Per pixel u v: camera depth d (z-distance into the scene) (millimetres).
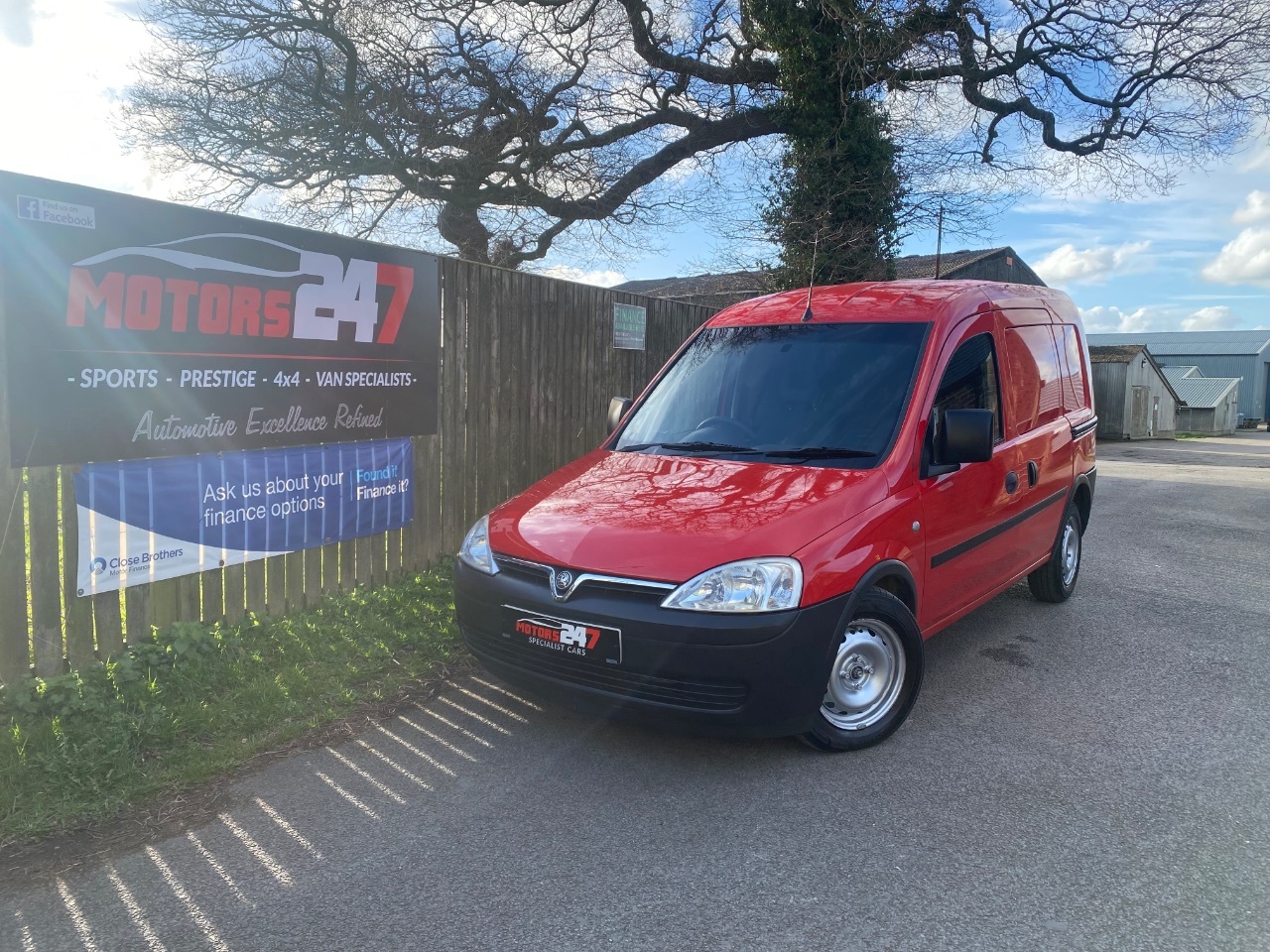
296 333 5168
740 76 15328
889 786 3547
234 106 12648
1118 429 42125
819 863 2982
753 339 5133
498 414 7078
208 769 3576
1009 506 5094
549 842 3113
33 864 2930
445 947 2531
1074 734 4086
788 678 3414
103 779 3424
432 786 3523
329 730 4027
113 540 4305
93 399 4156
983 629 5793
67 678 3990
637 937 2580
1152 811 3352
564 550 3693
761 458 4324
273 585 5215
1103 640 5562
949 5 14070
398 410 5996
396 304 5871
